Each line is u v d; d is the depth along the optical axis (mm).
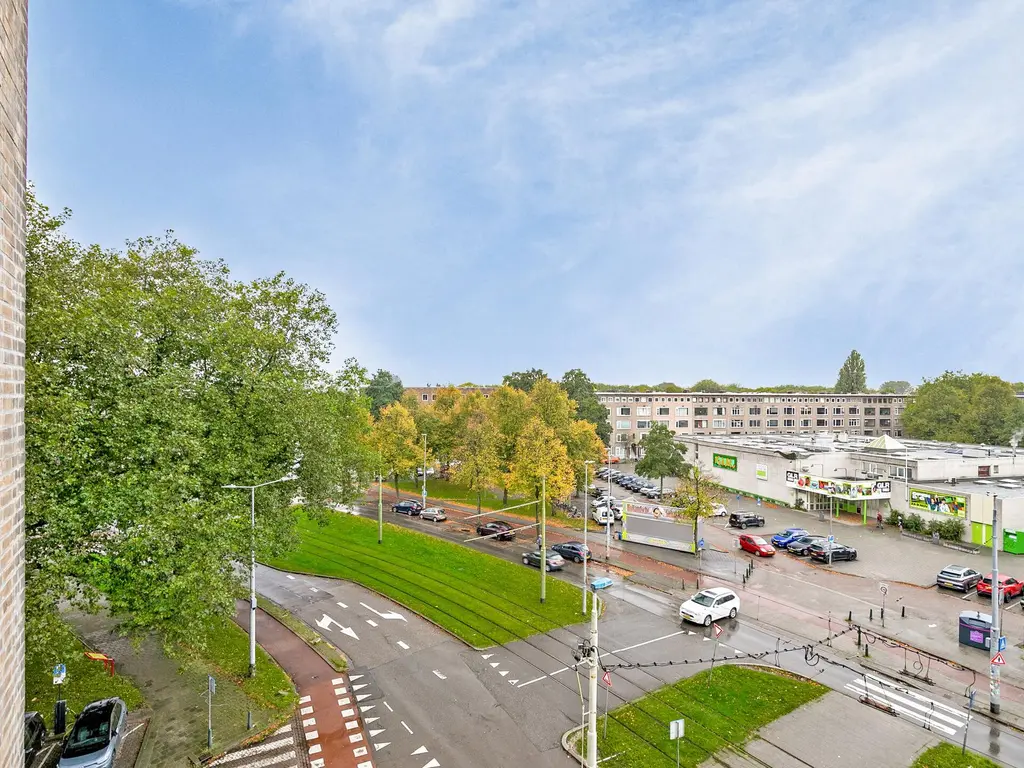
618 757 17812
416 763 17734
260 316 30719
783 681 22656
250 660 22891
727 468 68875
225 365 24031
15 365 6281
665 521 43500
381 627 27859
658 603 31656
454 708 20781
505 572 36469
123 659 24359
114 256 26688
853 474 58719
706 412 104688
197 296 27625
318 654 24969
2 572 5766
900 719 20062
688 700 21141
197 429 21297
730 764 17547
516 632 27172
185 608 18672
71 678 22375
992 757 18031
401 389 102938
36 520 16875
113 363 19125
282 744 18766
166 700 21125
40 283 18953
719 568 38312
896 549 42938
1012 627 28156
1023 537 41469
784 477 59469
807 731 19297
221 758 18000
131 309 21234
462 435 63281
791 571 37719
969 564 39125
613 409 102375
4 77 5527
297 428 26797
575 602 31391
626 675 23156
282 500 27234
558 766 17578
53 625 17062
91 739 17094
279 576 35625
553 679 22812
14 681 6281
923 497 48219
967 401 86125
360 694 21766
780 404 107188
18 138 6207
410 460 58375
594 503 54969
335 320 33344
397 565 37594
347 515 51594
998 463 54188
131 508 17938
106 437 18484
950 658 24891
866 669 23812
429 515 51531
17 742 6461
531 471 42938
